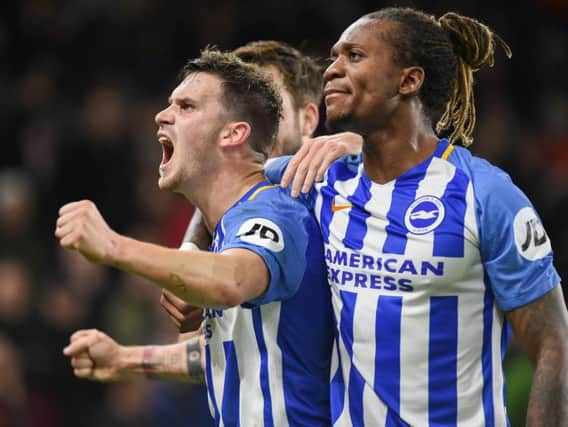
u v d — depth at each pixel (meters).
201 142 7.64
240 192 7.68
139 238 20.52
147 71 23.53
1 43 24.06
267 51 9.64
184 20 24.08
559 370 7.03
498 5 24.59
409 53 7.37
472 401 7.26
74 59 23.61
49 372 17.23
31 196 21.31
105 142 21.91
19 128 22.28
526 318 7.16
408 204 7.32
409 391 7.25
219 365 7.97
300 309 7.61
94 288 18.42
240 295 6.85
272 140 7.94
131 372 9.07
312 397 7.71
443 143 7.54
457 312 7.21
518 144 22.45
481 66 7.91
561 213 20.05
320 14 24.02
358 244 7.40
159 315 17.95
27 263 18.06
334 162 7.86
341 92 7.41
